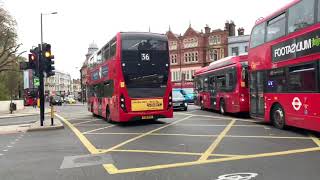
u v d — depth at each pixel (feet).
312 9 42.55
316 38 41.73
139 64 65.00
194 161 31.17
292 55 47.44
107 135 53.36
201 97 106.52
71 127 68.85
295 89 47.06
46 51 70.38
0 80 216.54
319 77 41.37
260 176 25.44
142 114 64.75
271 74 54.13
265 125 58.44
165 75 66.23
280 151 34.81
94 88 92.99
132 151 37.83
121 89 64.23
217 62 90.94
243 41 255.91
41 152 39.88
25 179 27.40
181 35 292.20
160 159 32.73
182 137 47.03
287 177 25.02
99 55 83.35
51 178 27.32
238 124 61.41
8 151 41.96
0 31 177.99
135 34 65.51
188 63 283.18
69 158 35.29
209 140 43.37
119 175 27.35
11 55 187.32
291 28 47.67
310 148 36.04
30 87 279.49
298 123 46.57
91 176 27.40
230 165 29.14
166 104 66.03
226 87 82.79
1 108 175.01
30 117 119.03
